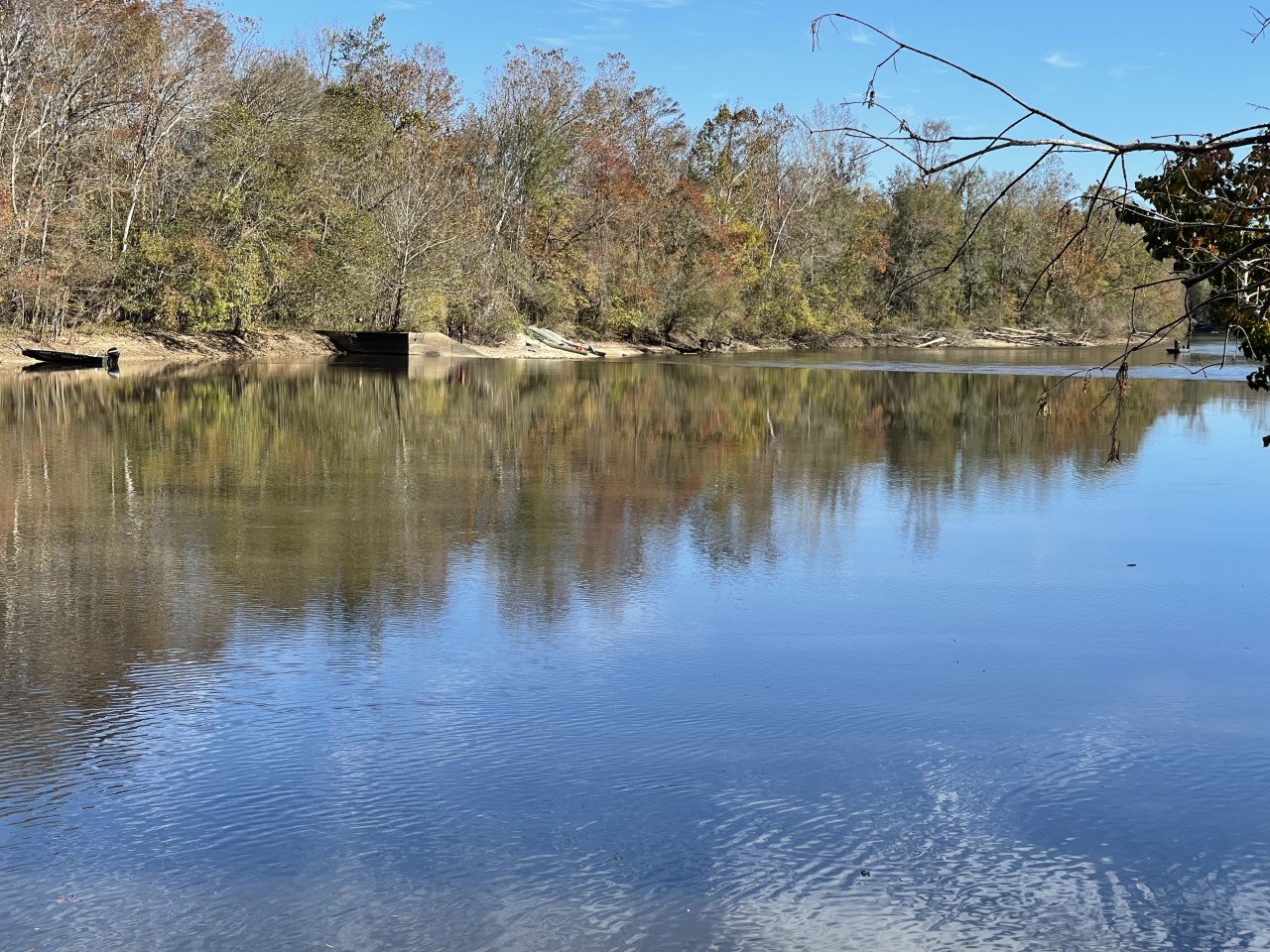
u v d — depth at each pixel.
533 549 13.76
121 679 8.89
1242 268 6.12
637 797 6.78
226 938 5.30
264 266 58.06
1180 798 6.85
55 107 49.41
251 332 58.78
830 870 5.98
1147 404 35.28
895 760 7.39
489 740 7.67
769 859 6.07
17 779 7.00
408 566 12.83
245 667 9.21
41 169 48.03
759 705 8.40
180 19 53.56
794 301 86.25
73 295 51.66
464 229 66.06
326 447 22.77
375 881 5.80
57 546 13.63
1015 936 5.41
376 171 63.06
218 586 11.84
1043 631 10.47
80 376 42.19
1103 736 7.85
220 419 27.69
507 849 6.14
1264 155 6.08
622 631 10.39
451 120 73.00
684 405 34.12
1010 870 6.00
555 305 72.50
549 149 72.75
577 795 6.80
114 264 52.06
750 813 6.59
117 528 14.73
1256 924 5.52
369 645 9.89
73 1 49.38
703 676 9.08
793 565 13.09
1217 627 10.61
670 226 80.81
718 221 81.62
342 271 60.09
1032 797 6.85
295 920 5.44
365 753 7.42
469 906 5.57
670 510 16.50
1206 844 6.29
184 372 45.56
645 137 81.31
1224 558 13.45
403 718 8.06
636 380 45.84
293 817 6.49
